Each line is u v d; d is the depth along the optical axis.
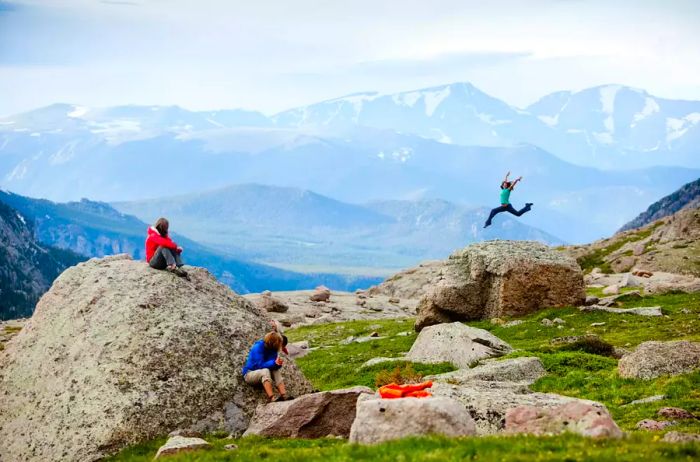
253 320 31.78
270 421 26.42
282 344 30.08
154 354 28.02
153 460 22.48
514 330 53.22
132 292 30.25
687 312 53.59
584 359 37.06
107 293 30.36
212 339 29.47
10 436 26.80
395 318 85.62
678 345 32.69
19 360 29.53
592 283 96.00
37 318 30.94
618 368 33.62
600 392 30.39
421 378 34.22
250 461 20.14
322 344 63.31
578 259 139.38
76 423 26.11
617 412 26.50
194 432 26.73
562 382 33.25
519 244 62.88
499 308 58.50
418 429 19.53
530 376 34.84
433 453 16.75
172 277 31.38
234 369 29.09
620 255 132.00
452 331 43.66
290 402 26.86
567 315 55.41
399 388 24.00
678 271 106.19
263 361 28.97
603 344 40.78
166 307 29.86
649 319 52.09
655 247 123.75
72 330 29.42
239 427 27.58
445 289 60.03
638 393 28.98
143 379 27.27
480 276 60.31
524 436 18.66
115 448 25.55
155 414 26.56
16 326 85.19
